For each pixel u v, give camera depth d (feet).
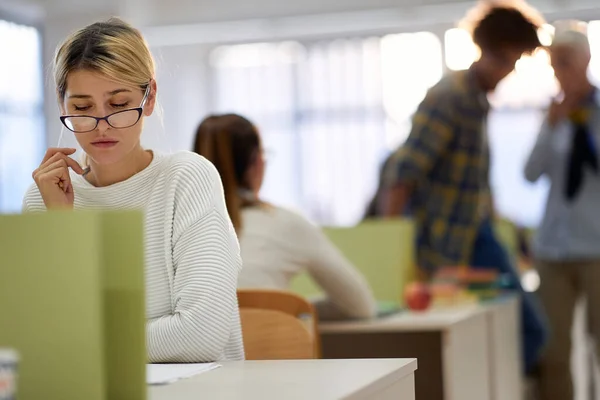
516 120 33.76
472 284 14.83
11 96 28.30
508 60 15.14
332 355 13.30
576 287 18.26
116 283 4.65
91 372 4.45
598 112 17.81
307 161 36.17
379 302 13.87
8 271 4.52
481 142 15.72
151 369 5.95
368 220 20.03
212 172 7.07
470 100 15.39
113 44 6.63
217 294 6.51
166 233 6.90
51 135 28.68
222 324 6.47
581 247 17.79
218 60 36.86
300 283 15.10
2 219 4.53
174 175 7.00
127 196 7.11
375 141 35.50
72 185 7.30
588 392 19.62
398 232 15.24
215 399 4.81
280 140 36.32
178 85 33.73
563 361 18.10
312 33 31.86
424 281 15.89
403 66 35.09
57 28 28.55
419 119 15.55
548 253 18.20
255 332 8.70
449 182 15.69
